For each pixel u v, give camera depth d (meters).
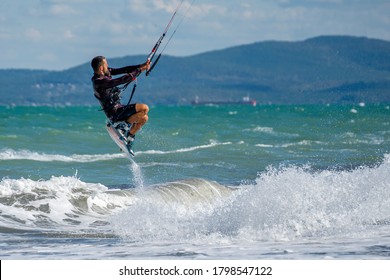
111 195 42.62
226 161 76.06
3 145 86.25
